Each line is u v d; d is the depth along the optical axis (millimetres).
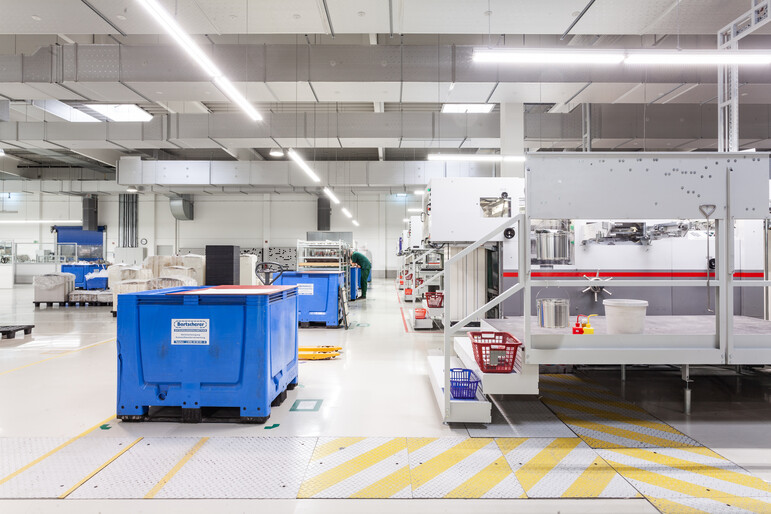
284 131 9648
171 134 9750
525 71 6461
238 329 2832
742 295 4742
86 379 3926
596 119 8836
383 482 2066
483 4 4773
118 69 6250
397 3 4793
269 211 20906
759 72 6559
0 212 20594
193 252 20688
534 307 4992
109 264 14109
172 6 4832
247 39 7742
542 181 2838
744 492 1979
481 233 5168
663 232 4680
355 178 13383
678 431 2740
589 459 2322
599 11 4934
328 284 7172
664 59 3996
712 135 8734
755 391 3672
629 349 2826
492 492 1979
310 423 2840
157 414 2936
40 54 6242
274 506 1864
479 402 2783
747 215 2834
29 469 2189
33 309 9859
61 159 16297
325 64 6410
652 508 1856
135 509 1841
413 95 7066
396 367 4418
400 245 14844
